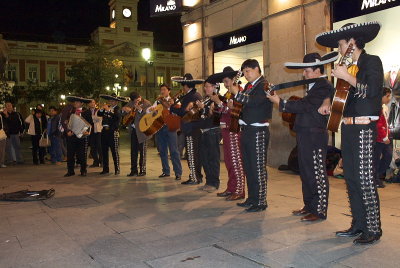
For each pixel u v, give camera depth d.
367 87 3.43
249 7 9.73
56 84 43.22
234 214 4.91
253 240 3.89
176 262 3.38
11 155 11.26
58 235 4.22
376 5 7.15
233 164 5.76
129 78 43.84
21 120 11.48
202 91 11.48
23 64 48.94
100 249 3.75
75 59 51.28
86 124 8.41
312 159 4.49
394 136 7.53
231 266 3.26
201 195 6.14
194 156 7.05
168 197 6.04
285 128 8.61
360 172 3.67
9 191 6.93
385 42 7.88
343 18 7.76
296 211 4.80
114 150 8.62
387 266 3.18
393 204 5.20
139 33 54.84
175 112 6.95
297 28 8.32
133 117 8.16
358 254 3.45
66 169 9.91
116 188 6.91
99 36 52.78
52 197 6.20
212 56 11.38
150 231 4.28
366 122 3.60
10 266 3.39
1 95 21.77
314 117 4.43
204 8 11.30
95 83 36.34
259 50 11.04
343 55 3.53
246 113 4.97
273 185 6.73
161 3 11.77
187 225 4.47
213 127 6.41
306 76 4.55
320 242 3.78
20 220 4.85
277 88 4.38
